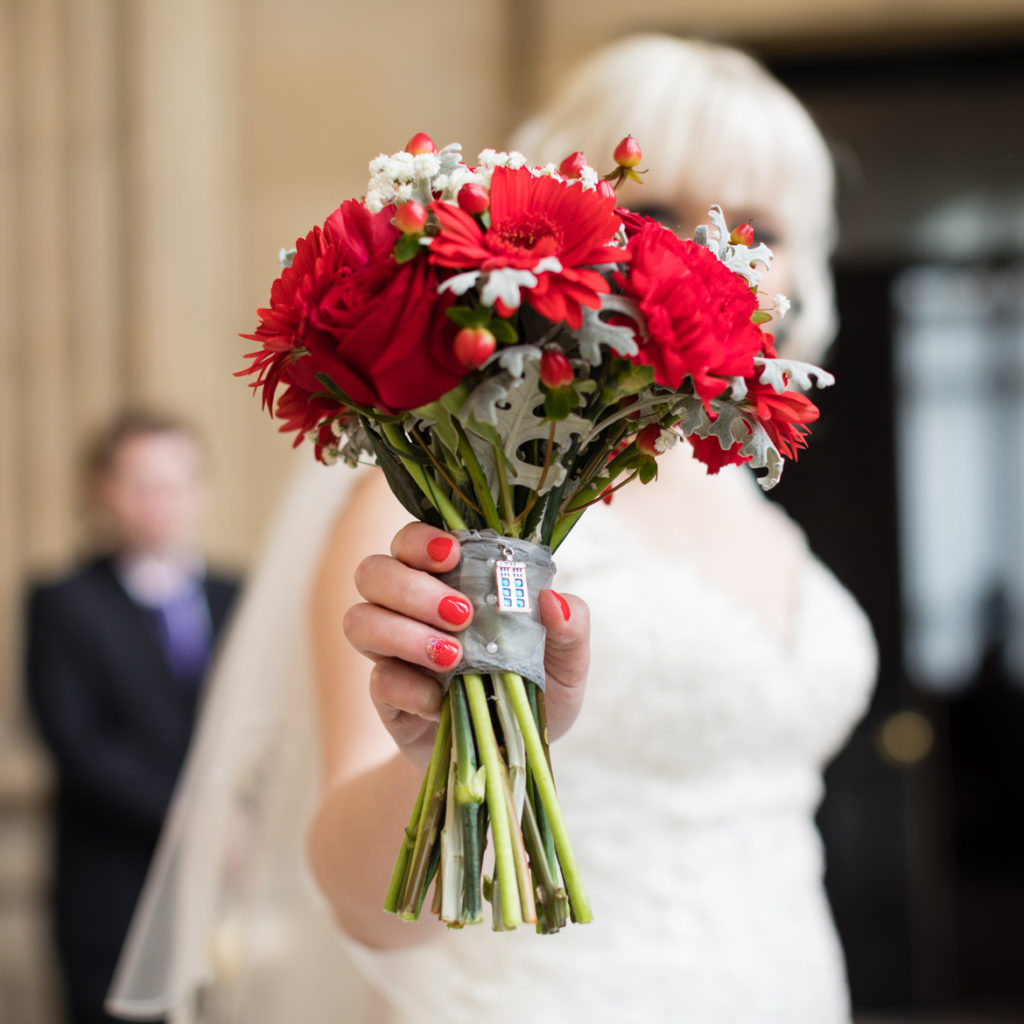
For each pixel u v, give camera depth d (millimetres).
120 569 3137
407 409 854
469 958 1431
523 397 871
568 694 995
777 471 914
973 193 4617
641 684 1471
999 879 6312
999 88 4336
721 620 1521
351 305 839
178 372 4102
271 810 1627
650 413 918
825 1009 1586
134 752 2965
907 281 5891
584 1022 1411
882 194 4703
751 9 4117
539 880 874
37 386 4176
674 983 1439
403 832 1070
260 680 1642
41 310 4180
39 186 4180
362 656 1242
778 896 1538
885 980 4859
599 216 838
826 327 1700
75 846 2928
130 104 4129
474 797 874
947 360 6004
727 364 854
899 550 5070
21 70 4180
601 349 874
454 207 841
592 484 954
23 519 4188
